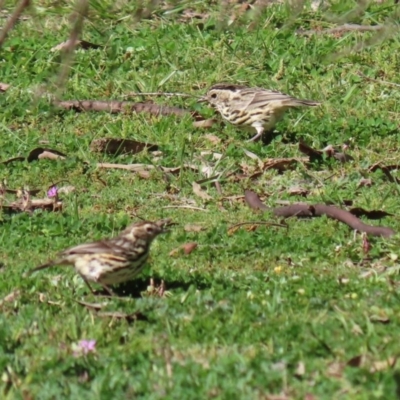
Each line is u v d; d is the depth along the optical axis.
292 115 18.50
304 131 17.86
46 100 18.78
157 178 16.17
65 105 18.67
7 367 9.82
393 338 10.23
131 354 10.04
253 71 20.25
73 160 16.62
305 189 15.74
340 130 17.81
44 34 21.59
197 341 10.38
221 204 15.20
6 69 20.36
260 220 14.52
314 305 11.30
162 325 10.71
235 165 16.52
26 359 10.02
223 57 20.72
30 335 10.61
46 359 9.97
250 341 10.31
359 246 13.40
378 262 12.99
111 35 21.25
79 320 10.76
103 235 14.13
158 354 10.05
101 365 9.85
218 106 18.08
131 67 20.44
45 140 17.58
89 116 18.55
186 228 14.20
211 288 11.79
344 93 19.42
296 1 10.27
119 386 9.34
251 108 17.75
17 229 14.16
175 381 9.35
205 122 18.12
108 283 11.64
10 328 10.72
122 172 16.38
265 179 16.17
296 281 12.02
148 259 12.65
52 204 14.98
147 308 11.18
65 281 12.07
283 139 17.69
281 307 11.16
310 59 20.47
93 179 16.12
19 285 11.89
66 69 8.17
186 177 16.11
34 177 16.17
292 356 9.80
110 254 11.49
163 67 20.45
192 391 9.16
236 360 9.71
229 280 12.12
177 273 12.30
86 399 9.20
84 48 21.08
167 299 11.43
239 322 10.74
